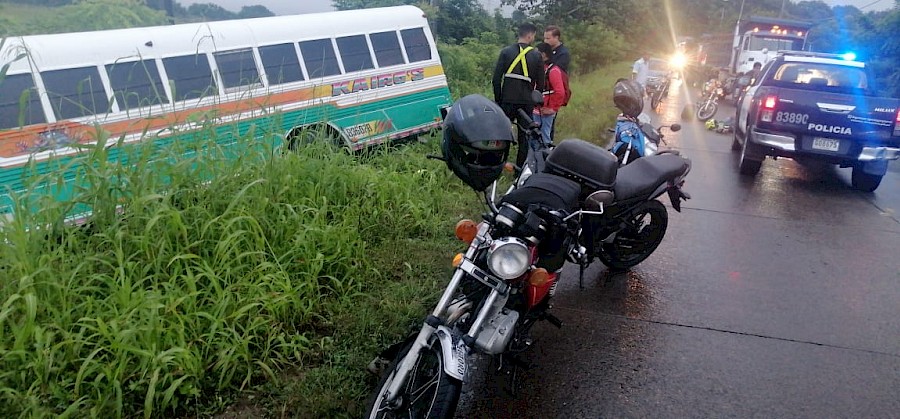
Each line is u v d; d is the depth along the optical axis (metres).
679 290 4.99
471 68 14.37
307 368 3.53
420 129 8.94
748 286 5.12
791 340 4.28
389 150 7.50
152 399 2.95
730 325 4.46
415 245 5.13
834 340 4.30
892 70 23.28
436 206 5.99
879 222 7.11
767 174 9.41
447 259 4.93
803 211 7.41
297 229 4.38
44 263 3.36
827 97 8.27
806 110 8.34
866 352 4.16
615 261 5.13
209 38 6.70
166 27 6.51
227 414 3.13
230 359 3.26
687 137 12.76
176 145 4.47
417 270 4.72
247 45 7.01
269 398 3.25
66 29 8.66
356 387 3.35
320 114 7.55
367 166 5.88
